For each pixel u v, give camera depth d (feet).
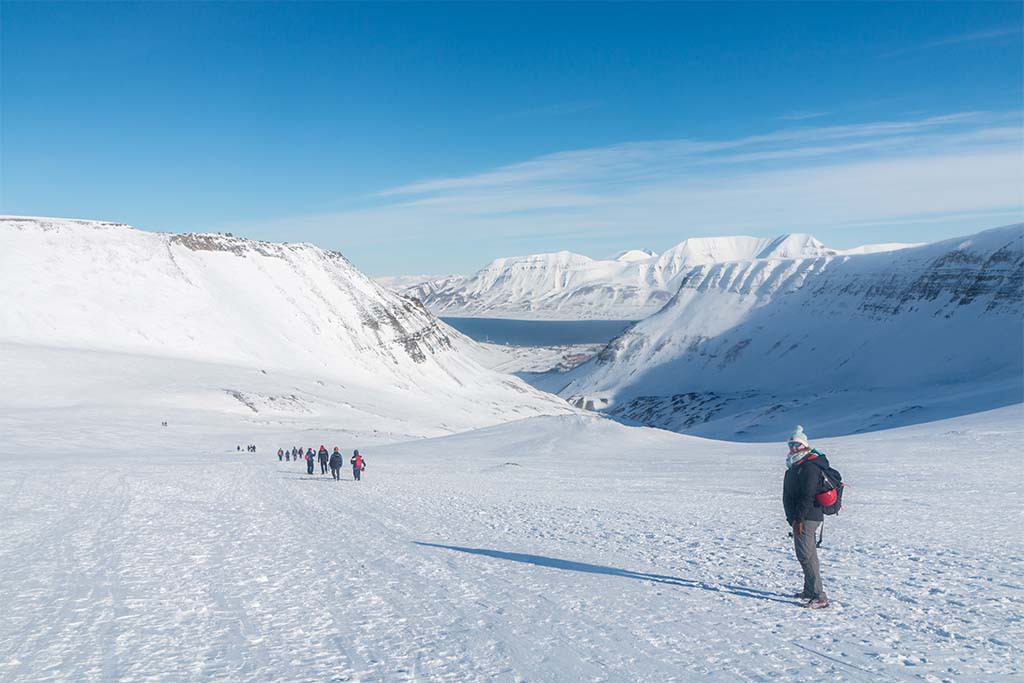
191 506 67.46
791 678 19.47
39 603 30.04
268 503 71.10
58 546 44.42
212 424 289.94
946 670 20.04
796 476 27.99
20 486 86.99
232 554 41.65
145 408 314.55
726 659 21.29
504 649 22.84
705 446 203.92
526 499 73.51
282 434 273.54
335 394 474.08
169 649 23.38
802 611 27.07
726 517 56.13
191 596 31.19
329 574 35.76
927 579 32.37
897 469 102.12
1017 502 65.46
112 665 21.62
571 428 229.86
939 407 391.24
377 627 25.96
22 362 368.07
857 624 25.17
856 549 40.45
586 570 35.63
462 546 43.83
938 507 61.98
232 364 513.86
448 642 23.84
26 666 21.58
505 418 625.82
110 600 30.53
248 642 24.16
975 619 25.55
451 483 98.94
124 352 470.80
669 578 33.37
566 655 22.02
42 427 243.81
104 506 66.23
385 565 37.91
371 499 74.90
